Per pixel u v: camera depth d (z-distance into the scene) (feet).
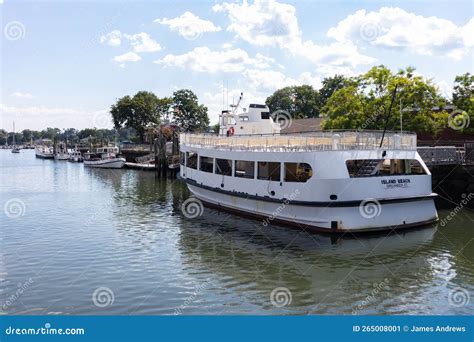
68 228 84.07
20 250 68.23
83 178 193.77
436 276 53.67
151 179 184.24
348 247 65.46
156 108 345.31
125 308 45.60
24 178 196.44
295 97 309.83
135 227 83.76
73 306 46.42
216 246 68.18
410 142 77.41
